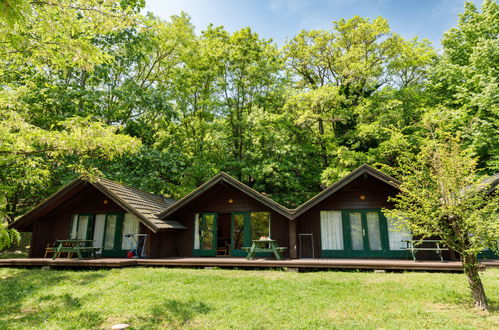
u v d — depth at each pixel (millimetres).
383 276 8430
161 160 17125
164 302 6316
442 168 6129
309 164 21312
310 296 6586
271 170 18438
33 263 10773
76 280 8539
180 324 5184
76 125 7629
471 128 15508
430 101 20109
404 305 5828
